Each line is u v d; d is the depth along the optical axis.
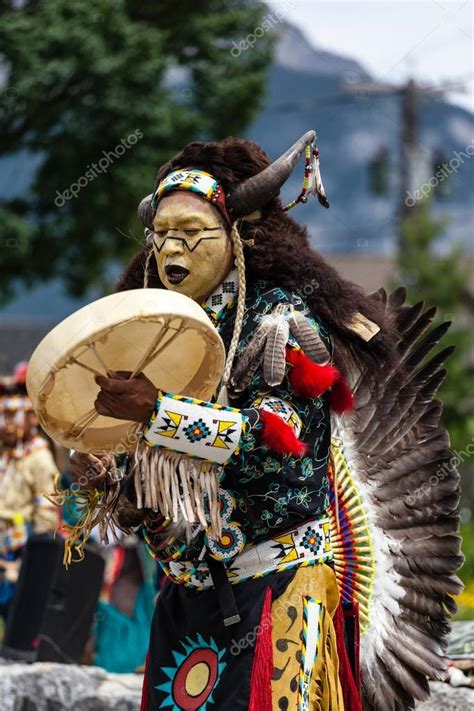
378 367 6.55
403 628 6.69
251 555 5.90
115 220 36.53
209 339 5.53
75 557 11.02
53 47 34.25
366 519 6.71
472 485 30.36
